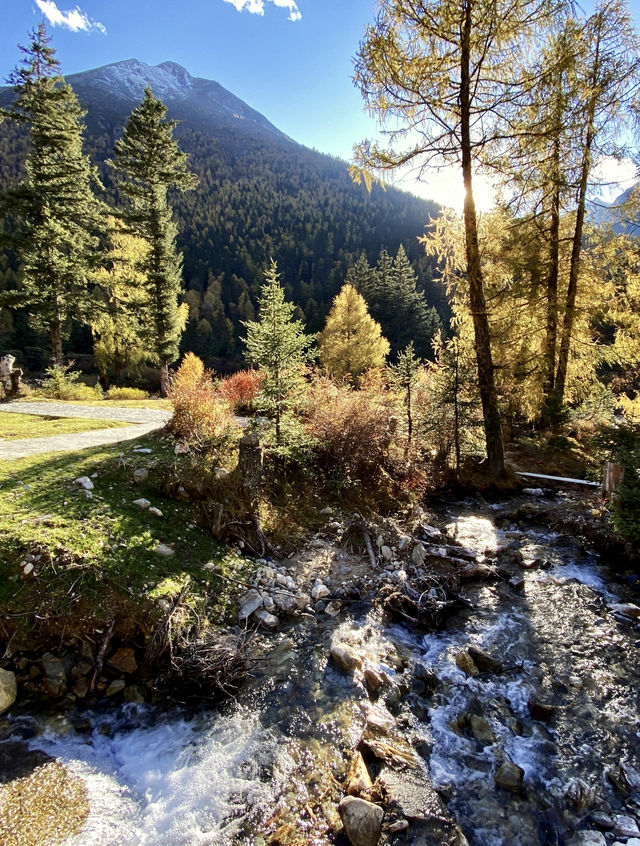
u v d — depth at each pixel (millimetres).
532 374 13648
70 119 20922
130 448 7930
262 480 7848
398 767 3432
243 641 4684
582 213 13391
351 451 9211
